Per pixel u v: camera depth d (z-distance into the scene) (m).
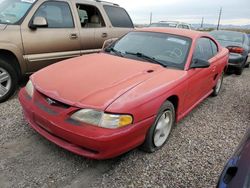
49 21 4.95
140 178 2.80
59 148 3.17
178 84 3.41
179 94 3.47
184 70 3.72
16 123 3.71
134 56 3.99
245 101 5.91
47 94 2.85
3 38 4.25
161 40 4.24
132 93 2.83
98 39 5.92
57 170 2.80
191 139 3.79
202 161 3.25
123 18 6.76
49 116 2.77
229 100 5.87
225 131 4.19
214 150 3.54
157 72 3.47
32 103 3.01
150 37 4.36
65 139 2.73
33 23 4.58
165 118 3.39
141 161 3.11
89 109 2.59
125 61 3.75
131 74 3.28
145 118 2.86
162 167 3.03
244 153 1.78
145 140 3.11
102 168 2.90
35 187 2.52
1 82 4.36
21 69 4.60
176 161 3.18
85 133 2.56
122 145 2.69
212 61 4.79
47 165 2.86
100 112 2.57
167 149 3.44
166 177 2.86
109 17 6.30
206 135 3.97
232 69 8.76
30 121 3.15
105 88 2.87
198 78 4.09
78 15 5.50
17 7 4.75
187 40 4.20
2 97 4.39
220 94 6.29
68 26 5.28
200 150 3.50
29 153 3.04
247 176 1.55
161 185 2.73
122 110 2.61
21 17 4.55
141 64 3.66
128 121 2.66
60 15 5.16
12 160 2.88
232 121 4.64
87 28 5.68
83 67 3.46
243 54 8.61
